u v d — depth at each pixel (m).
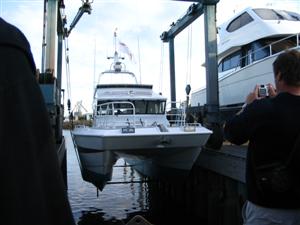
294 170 2.31
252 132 2.39
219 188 11.07
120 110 11.21
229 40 15.77
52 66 11.15
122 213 13.54
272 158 2.35
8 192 0.95
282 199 2.31
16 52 1.02
